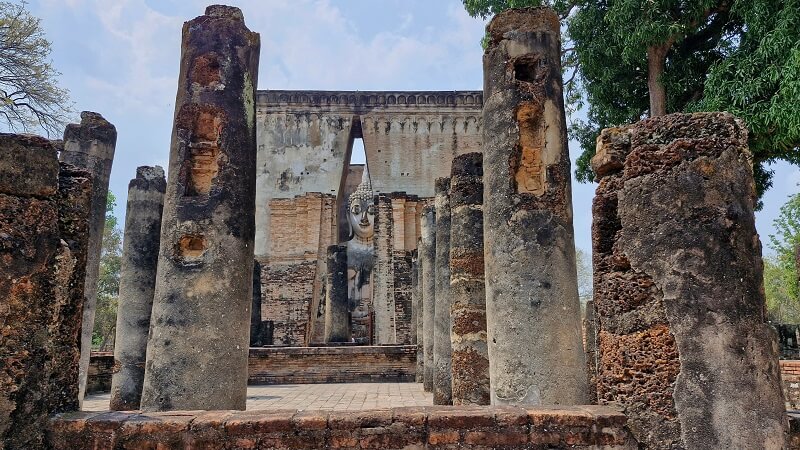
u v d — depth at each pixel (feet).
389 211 101.76
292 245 103.24
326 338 79.66
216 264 22.24
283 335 98.43
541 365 20.62
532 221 21.93
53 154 14.76
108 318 122.31
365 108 108.99
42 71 63.05
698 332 13.98
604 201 15.81
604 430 14.03
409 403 41.78
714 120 14.97
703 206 14.48
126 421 13.99
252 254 23.66
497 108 23.49
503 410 14.37
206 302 21.80
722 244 14.29
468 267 31.07
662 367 14.17
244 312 22.68
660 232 14.65
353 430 13.85
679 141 14.85
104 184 36.11
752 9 39.55
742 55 40.19
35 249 14.29
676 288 14.29
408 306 96.37
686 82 46.96
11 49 61.36
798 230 89.15
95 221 35.04
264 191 106.22
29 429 13.85
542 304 21.12
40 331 14.26
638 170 15.19
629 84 49.49
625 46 43.55
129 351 38.42
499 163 22.93
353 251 110.42
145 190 41.06
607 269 15.47
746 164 15.08
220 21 24.73
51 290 14.55
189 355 21.27
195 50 24.40
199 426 13.79
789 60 36.11
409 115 108.88
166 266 22.36
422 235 52.70
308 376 62.23
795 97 35.70
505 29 24.22
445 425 13.89
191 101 23.82
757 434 13.47
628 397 14.46
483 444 13.82
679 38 43.34
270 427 13.80
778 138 38.40
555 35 24.39
